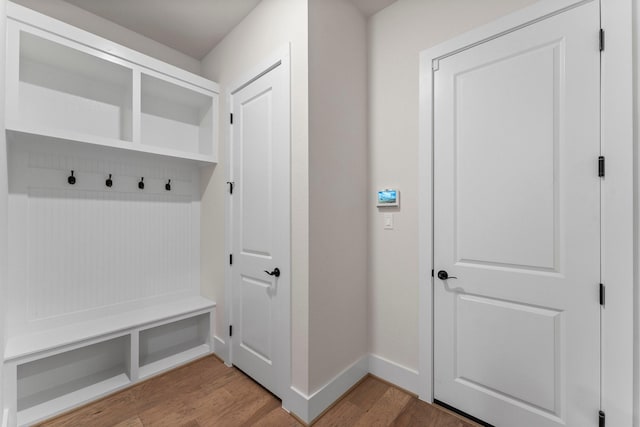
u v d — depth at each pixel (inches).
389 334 76.0
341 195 71.7
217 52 94.6
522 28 55.7
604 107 47.4
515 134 56.6
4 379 57.2
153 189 91.0
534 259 54.6
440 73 66.7
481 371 61.2
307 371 61.9
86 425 61.2
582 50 49.4
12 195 66.7
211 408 66.7
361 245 78.5
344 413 64.6
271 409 66.4
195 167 101.2
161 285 92.1
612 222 46.8
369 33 80.7
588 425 49.2
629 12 45.3
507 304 58.0
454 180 64.7
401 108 73.9
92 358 78.7
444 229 66.2
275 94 70.8
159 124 93.8
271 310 71.4
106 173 81.4
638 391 44.9
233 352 85.6
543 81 53.5
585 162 49.3
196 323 101.4
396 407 66.4
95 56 69.6
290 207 66.4
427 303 68.2
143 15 81.5
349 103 74.5
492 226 59.5
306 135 63.0
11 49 58.2
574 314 50.5
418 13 71.0
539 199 54.1
